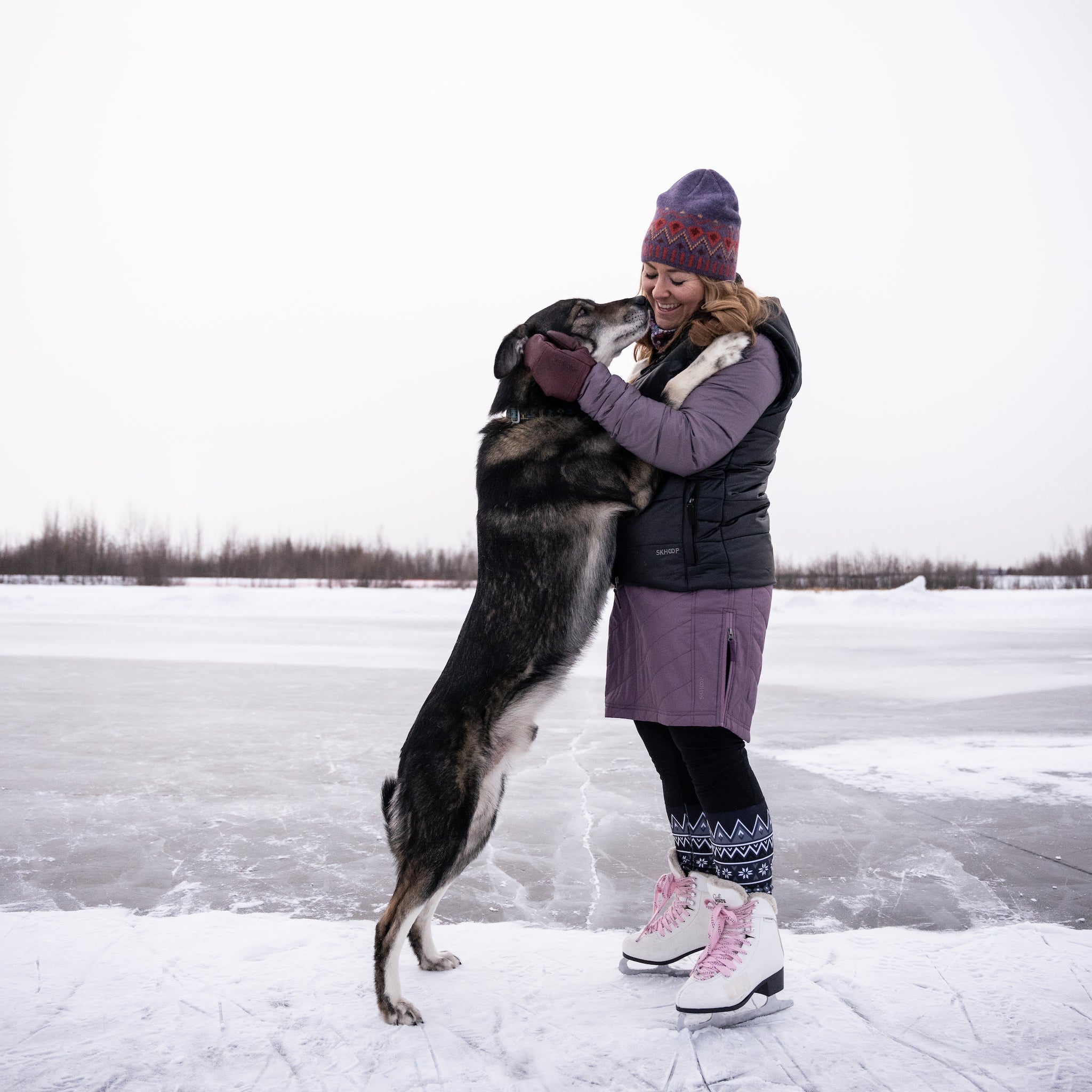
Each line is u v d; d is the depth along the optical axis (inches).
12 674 362.9
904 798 183.3
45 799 183.5
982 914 123.6
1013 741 235.9
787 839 157.9
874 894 132.0
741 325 93.7
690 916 98.8
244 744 235.3
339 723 263.4
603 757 224.4
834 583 1417.3
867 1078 75.9
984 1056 79.4
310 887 136.1
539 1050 81.0
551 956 105.3
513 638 105.3
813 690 329.7
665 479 99.4
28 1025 85.6
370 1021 87.5
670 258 102.1
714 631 93.3
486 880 139.9
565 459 109.2
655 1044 81.8
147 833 162.1
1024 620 705.6
